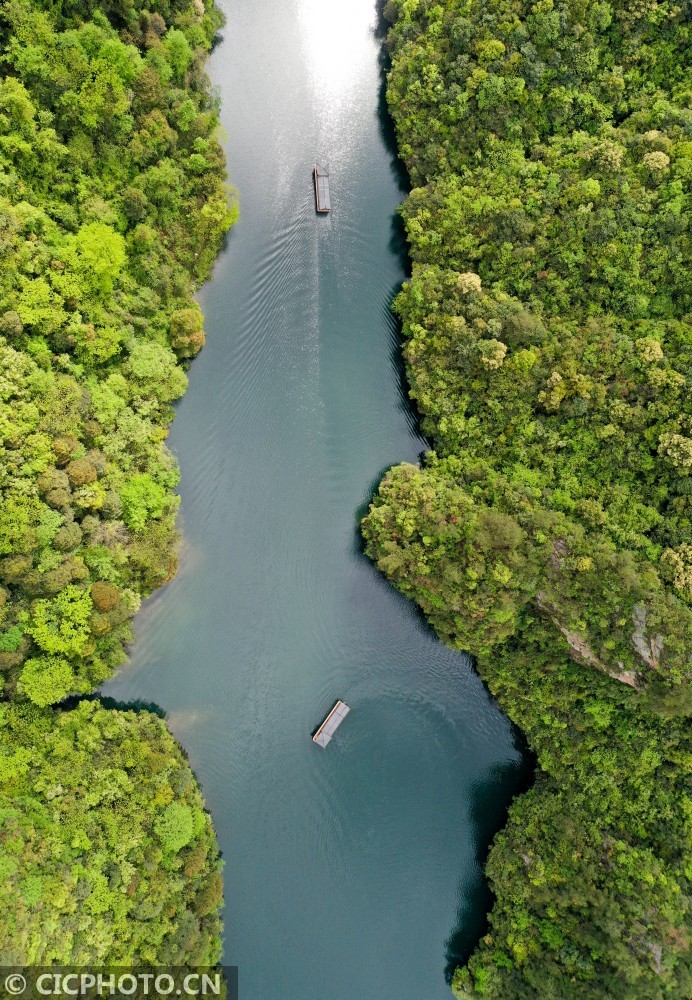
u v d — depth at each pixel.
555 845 52.16
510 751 57.75
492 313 52.91
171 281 54.94
